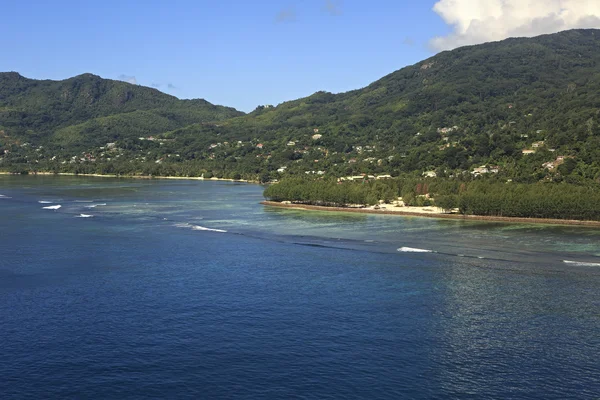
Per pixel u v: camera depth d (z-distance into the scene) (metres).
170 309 85.81
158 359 68.12
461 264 116.88
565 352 70.81
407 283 101.50
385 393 60.53
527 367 66.75
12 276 104.44
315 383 62.50
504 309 86.88
